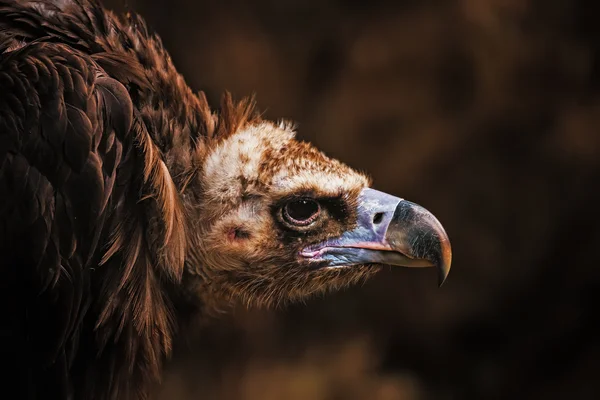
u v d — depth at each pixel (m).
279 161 11.13
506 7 23.55
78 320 9.39
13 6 9.88
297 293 11.74
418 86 23.98
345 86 24.25
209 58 24.06
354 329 24.41
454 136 23.88
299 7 24.47
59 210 8.93
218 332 22.73
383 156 24.02
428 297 24.47
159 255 9.98
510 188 23.80
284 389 22.70
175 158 10.49
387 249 11.34
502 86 23.62
